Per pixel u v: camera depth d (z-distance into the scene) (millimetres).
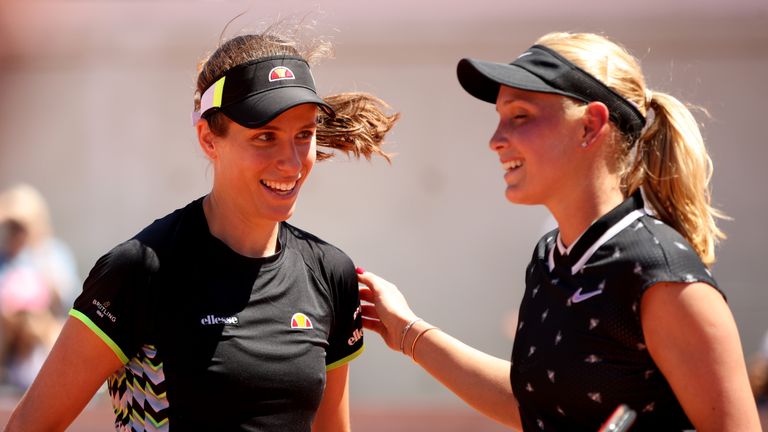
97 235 30406
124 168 30359
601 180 8609
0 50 30062
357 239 29781
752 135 28594
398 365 28641
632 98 8719
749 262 28688
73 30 30000
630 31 28375
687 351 7910
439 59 29031
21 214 22375
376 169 29719
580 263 8539
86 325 9094
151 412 9273
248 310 9461
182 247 9445
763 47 28328
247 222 9719
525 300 9258
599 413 8359
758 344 28453
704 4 28094
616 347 8227
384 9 28781
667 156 8727
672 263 8055
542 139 8539
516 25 28578
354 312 10430
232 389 9219
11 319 21312
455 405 20766
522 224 29609
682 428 8477
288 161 9383
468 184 29641
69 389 9195
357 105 11102
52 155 30469
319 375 9766
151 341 9219
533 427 8914
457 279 29656
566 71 8508
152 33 29891
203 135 9742
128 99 30250
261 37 9750
